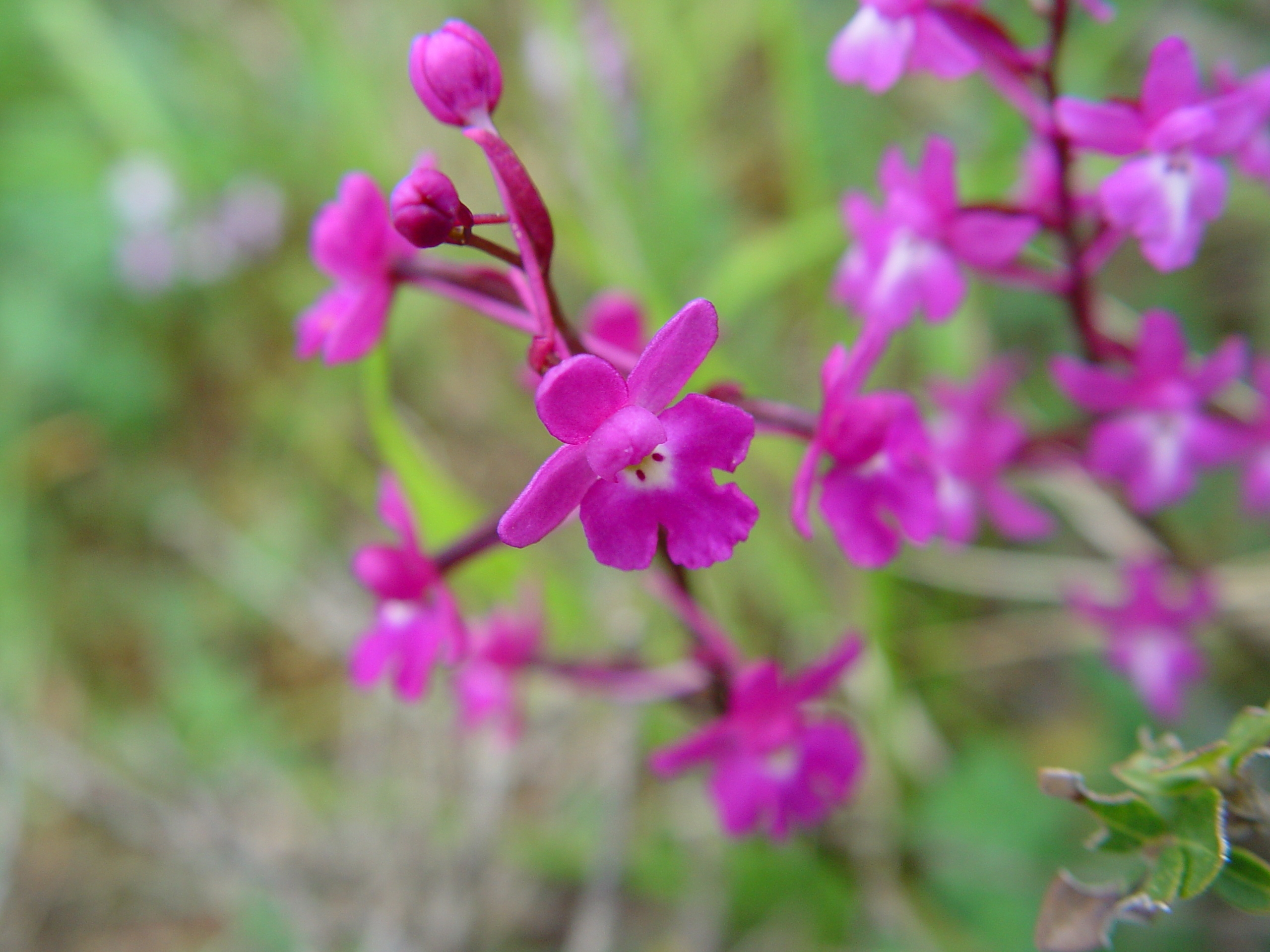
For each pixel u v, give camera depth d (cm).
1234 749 5
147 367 13
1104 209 6
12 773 10
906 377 12
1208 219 6
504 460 13
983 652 10
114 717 12
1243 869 5
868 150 13
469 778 10
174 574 13
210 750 11
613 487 5
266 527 13
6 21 14
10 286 14
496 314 6
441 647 6
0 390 13
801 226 10
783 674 10
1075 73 11
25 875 11
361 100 12
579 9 11
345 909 9
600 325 7
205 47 15
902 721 10
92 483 13
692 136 12
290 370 14
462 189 12
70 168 14
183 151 13
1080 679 10
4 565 12
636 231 11
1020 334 11
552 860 9
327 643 12
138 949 11
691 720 9
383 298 6
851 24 6
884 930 9
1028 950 8
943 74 6
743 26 13
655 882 9
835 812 8
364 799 10
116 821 10
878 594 9
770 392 11
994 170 10
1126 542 10
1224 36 12
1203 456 7
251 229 14
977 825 9
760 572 10
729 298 10
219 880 10
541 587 8
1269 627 9
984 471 8
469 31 5
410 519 6
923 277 7
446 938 9
